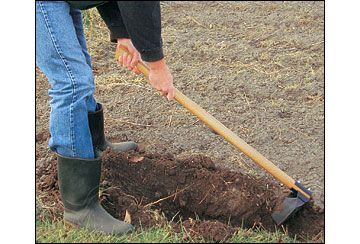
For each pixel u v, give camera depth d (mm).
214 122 4434
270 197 4613
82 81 4086
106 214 4289
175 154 5082
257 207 4613
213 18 7719
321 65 6488
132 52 4383
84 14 7211
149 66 4125
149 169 4828
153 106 5754
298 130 5371
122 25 4348
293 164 4949
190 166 4848
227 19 7684
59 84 4078
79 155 4203
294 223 4520
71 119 4117
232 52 6781
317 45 6891
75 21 4535
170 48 6875
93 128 4875
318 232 4434
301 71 6355
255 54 6723
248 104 5770
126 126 5473
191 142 5234
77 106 4105
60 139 4172
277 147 5160
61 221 4344
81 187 4227
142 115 5629
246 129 5395
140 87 6066
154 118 5582
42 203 4516
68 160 4195
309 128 5395
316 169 4879
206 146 5188
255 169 4902
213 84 6102
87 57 4676
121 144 5035
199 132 5367
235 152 5109
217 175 4766
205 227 4230
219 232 4199
